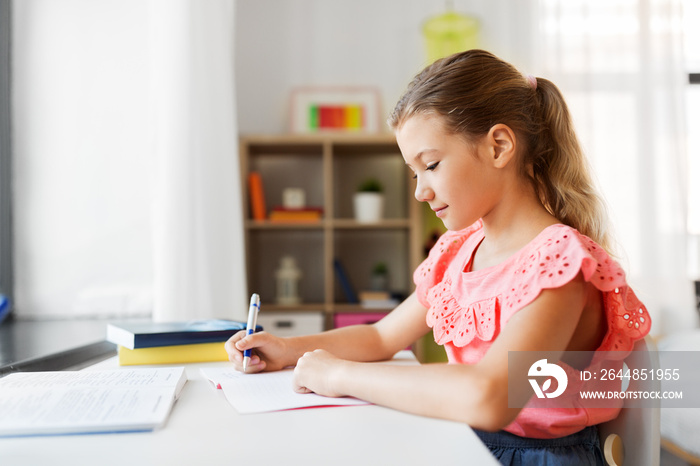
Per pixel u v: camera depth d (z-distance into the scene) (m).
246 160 2.76
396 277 3.04
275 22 3.07
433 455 0.51
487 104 0.79
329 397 0.73
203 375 0.90
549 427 0.75
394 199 3.07
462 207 0.79
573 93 2.94
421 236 2.76
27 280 2.16
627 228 2.90
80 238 2.20
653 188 2.89
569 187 0.86
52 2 2.22
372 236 3.05
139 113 2.25
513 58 3.05
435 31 3.06
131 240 2.23
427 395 0.64
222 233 2.04
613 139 2.93
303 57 3.06
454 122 0.77
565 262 0.70
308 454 0.52
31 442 0.55
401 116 0.82
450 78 0.79
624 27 2.96
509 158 0.79
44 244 2.18
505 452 0.77
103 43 2.25
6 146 2.13
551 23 2.97
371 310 2.69
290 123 2.99
